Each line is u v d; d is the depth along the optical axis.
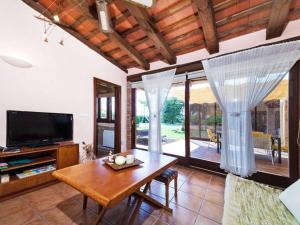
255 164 2.67
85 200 1.82
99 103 5.11
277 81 2.21
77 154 2.71
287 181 2.32
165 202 1.97
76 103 3.15
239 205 1.30
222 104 2.66
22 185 2.09
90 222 1.63
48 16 2.63
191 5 2.13
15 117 2.15
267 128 2.84
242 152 2.45
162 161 1.90
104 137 4.93
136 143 4.45
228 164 2.59
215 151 3.96
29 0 2.43
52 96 2.75
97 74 3.58
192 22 2.46
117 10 2.33
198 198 2.12
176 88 3.76
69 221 1.64
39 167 2.40
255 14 2.17
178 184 2.54
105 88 4.93
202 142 4.16
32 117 2.33
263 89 2.31
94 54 3.51
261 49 2.29
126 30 2.78
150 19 2.35
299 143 2.17
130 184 1.27
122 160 1.70
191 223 1.65
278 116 2.64
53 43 2.77
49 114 2.53
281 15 1.94
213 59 2.74
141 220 1.68
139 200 1.70
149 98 3.77
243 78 2.45
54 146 2.44
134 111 4.43
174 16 2.34
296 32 2.18
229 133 2.57
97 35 3.16
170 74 3.44
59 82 2.86
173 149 3.98
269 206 1.29
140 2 1.44
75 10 2.52
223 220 1.13
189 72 3.24
